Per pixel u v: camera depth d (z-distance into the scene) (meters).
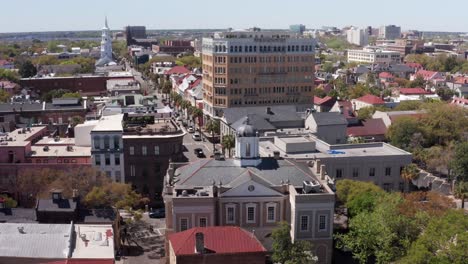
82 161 128.50
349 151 131.75
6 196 116.75
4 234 76.44
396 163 127.00
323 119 157.00
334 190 96.50
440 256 71.12
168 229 91.69
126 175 129.75
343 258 95.50
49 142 144.00
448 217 77.25
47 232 79.19
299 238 89.94
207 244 74.88
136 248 100.69
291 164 98.75
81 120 179.50
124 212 117.94
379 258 83.19
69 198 101.31
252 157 97.00
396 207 92.00
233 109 183.25
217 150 180.75
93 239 78.38
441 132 172.38
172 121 152.75
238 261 74.50
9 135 144.00
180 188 92.25
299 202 88.69
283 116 169.12
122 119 144.25
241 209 91.19
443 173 156.25
